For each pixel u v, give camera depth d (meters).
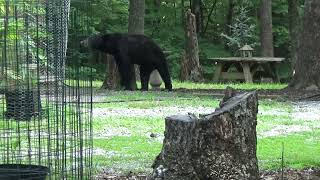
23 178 7.69
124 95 23.66
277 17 53.94
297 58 26.83
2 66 7.83
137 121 16.72
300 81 26.56
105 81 28.42
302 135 14.41
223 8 57.00
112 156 11.54
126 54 27.64
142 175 9.67
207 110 19.28
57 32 7.72
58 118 7.89
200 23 56.66
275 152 11.89
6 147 8.49
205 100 22.05
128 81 27.81
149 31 54.16
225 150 7.59
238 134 7.64
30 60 7.77
